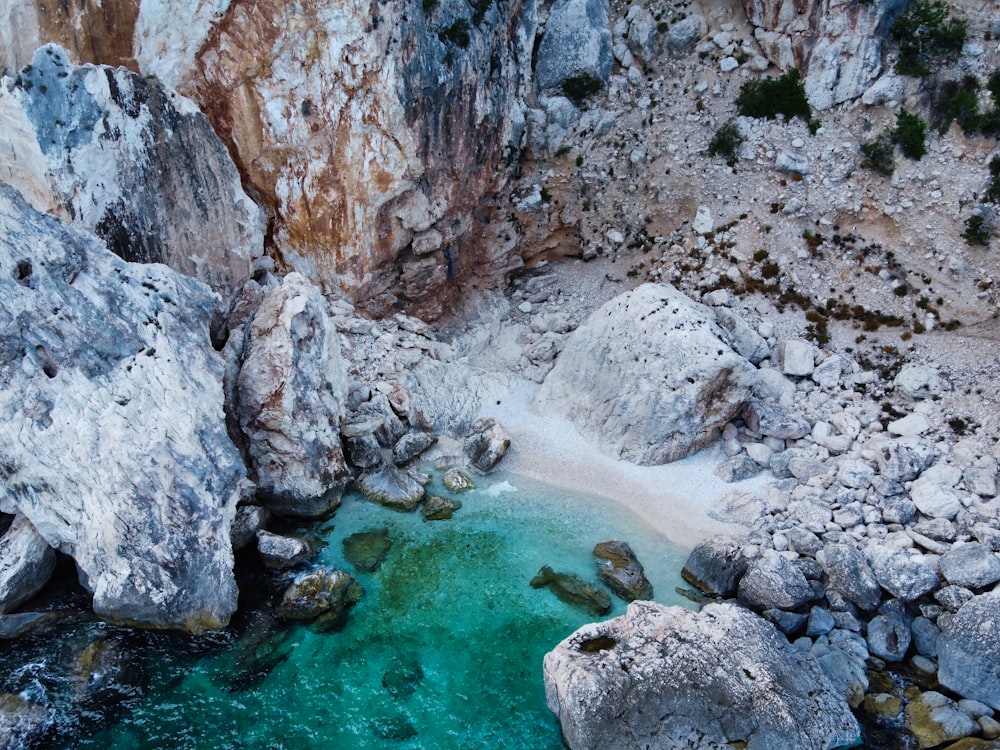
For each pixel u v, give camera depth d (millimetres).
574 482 19141
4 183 14555
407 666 14289
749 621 14133
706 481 18875
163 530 14336
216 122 19812
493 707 13656
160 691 13453
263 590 15555
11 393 14016
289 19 18375
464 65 20656
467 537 17328
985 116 19812
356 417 19250
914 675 14359
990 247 19672
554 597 15852
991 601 14164
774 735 12391
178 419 14961
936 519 16734
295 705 13438
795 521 17359
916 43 20656
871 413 19562
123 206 17359
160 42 18438
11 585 14312
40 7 17766
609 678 12945
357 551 16766
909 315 20688
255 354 17047
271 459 17266
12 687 13086
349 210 20891
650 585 16156
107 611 14273
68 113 16125
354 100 19469
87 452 14227
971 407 18859
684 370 18969
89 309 14703
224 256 19578
